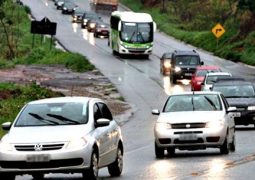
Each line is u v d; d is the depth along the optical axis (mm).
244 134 59031
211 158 42531
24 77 113000
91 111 34625
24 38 170625
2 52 148750
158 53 167625
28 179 35625
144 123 74125
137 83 115250
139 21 154500
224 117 44469
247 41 165125
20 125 33969
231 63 153125
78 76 119875
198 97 46688
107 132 35094
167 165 40062
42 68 129125
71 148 31906
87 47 172375
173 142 43906
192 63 117812
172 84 115438
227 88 65000
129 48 152875
